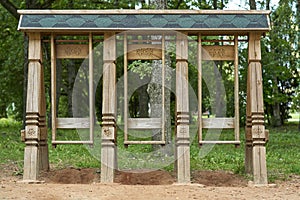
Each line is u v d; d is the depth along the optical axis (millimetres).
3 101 33062
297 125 32562
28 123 9969
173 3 23453
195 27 9750
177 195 8312
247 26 9773
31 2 22766
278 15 22969
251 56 10039
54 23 9820
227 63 23844
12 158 13984
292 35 23156
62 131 24156
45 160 11078
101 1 23250
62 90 33438
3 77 29469
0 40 27875
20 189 8711
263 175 9773
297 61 24844
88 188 8859
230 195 8461
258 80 9992
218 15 9945
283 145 19109
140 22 9781
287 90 31938
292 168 12148
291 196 8531
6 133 24688
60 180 10648
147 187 9055
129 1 22250
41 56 10195
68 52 10250
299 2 21859
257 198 8266
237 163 13312
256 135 9852
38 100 10023
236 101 10016
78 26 9781
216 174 11055
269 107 32438
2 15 25609
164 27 9727
